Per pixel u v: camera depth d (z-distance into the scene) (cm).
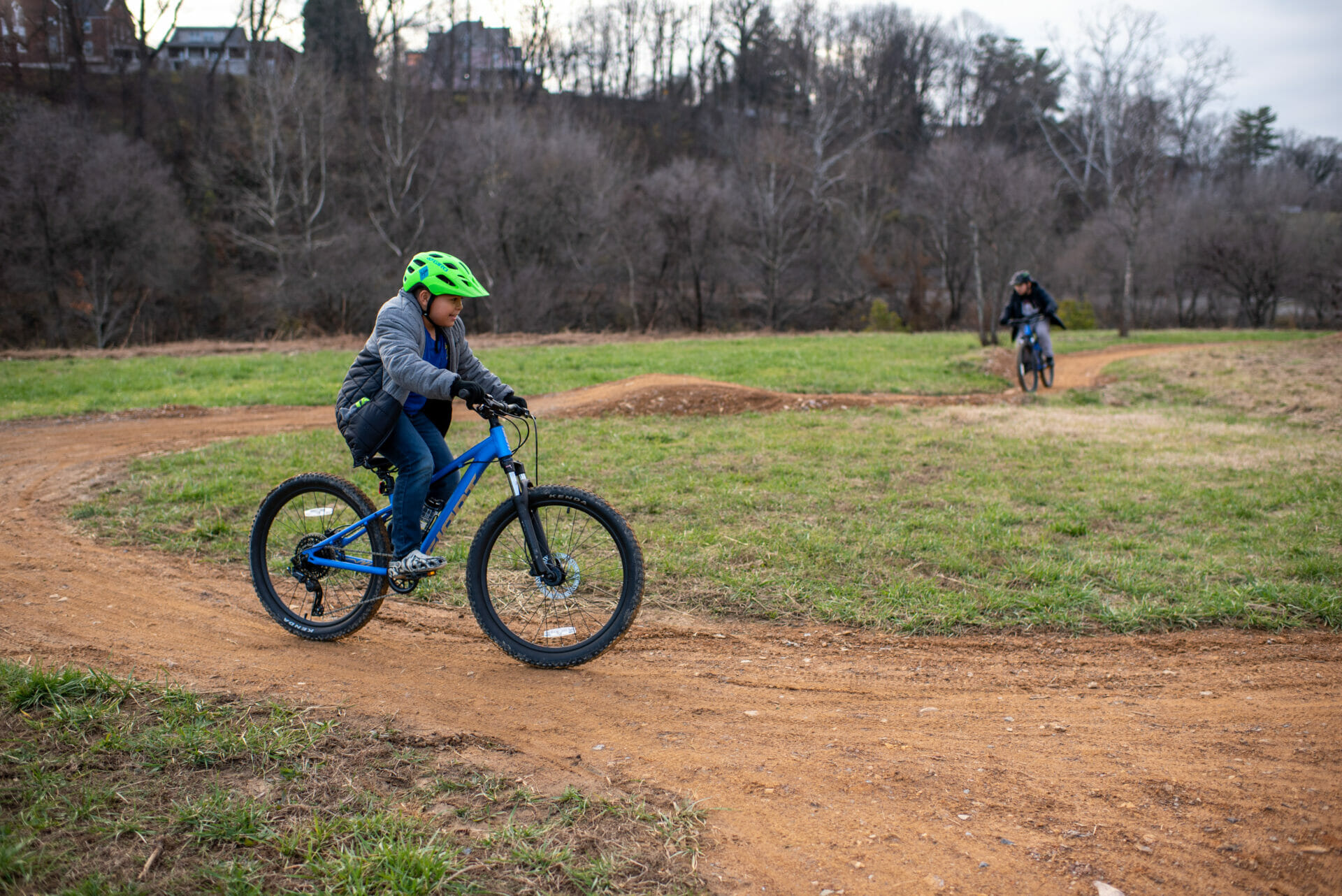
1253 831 271
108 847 242
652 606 473
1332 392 1125
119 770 281
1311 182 5253
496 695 365
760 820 277
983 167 3122
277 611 434
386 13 4697
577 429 948
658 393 1103
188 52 5703
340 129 3862
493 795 281
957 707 366
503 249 3803
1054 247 4653
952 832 272
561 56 5844
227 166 3694
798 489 695
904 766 313
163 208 3253
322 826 255
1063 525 597
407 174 3900
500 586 444
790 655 419
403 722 334
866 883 247
